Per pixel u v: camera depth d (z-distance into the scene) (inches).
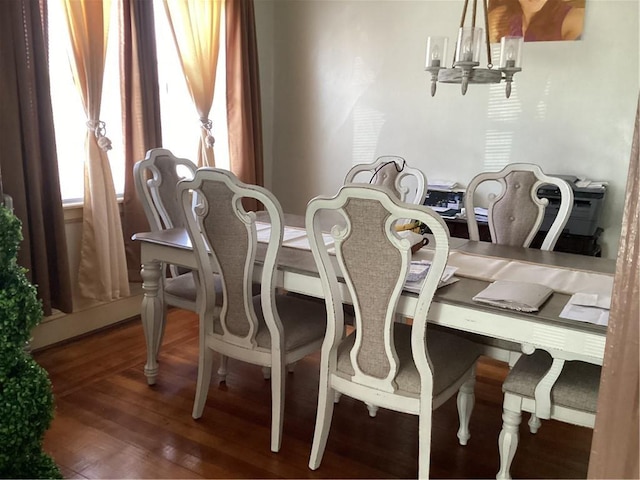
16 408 48.3
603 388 39.3
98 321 127.0
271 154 178.4
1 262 48.1
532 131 136.3
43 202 108.8
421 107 149.9
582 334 60.1
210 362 89.7
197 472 78.0
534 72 133.6
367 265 66.8
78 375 105.0
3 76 96.7
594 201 118.3
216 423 90.4
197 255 84.0
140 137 127.3
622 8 122.5
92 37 112.1
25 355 51.6
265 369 105.3
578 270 81.4
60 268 110.6
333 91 163.8
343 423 92.4
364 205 63.5
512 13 132.8
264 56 169.6
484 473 79.9
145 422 89.9
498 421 93.9
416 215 60.9
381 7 151.6
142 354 115.3
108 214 119.6
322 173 170.4
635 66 123.0
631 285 36.8
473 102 142.2
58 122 117.7
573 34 127.6
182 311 140.4
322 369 76.3
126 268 125.8
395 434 89.4
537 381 67.2
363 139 161.0
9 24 96.5
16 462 50.7
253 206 160.4
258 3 164.2
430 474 79.4
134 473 77.3
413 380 70.5
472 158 144.9
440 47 88.0
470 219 106.4
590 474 40.6
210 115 155.3
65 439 84.5
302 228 103.3
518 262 85.7
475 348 80.0
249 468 79.3
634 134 35.9
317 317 88.7
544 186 121.9
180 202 81.1
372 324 69.7
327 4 159.9
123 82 123.3
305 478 77.5
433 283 63.9
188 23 136.7
